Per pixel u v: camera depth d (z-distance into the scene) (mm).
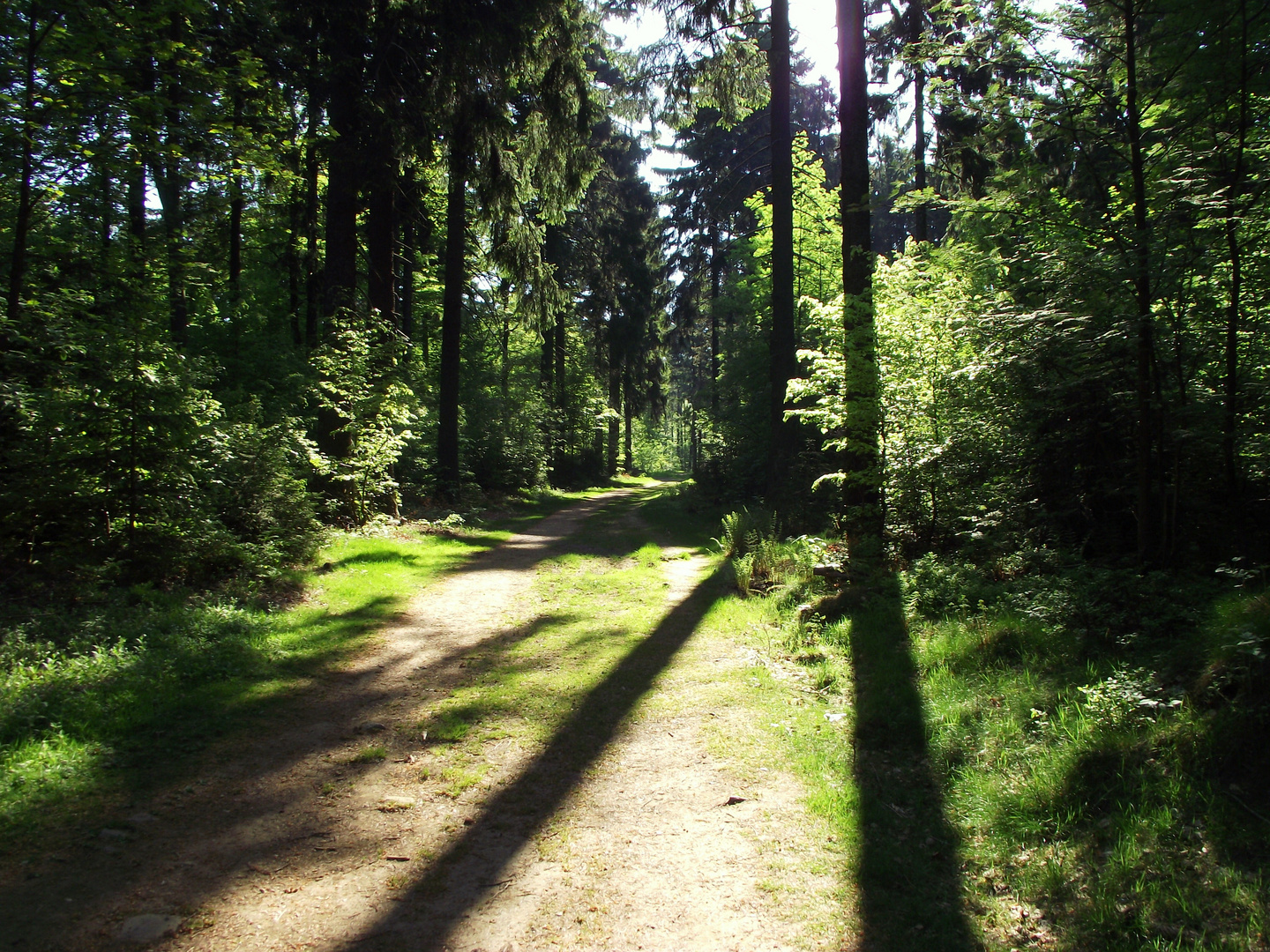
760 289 21141
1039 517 7051
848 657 6309
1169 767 3551
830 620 7371
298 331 19078
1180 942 2660
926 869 3447
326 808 4039
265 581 8594
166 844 3557
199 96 8836
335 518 12680
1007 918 3062
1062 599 5645
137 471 7469
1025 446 7266
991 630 5711
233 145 9312
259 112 10000
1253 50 5586
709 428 22516
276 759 4590
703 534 16156
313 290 17938
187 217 12914
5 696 4547
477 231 18828
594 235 31156
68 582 6824
